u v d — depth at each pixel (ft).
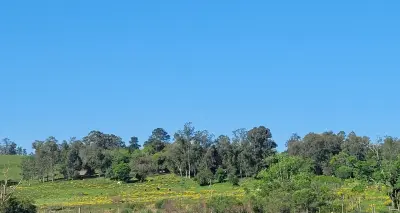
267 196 246.47
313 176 305.73
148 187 437.99
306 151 463.83
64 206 308.81
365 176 283.59
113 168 491.31
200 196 343.87
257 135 494.18
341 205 237.66
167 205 256.32
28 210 191.42
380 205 252.83
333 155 455.22
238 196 300.61
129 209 266.98
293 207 229.04
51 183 480.64
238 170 490.49
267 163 467.93
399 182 255.91
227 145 498.28
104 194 399.03
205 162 498.28
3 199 175.32
